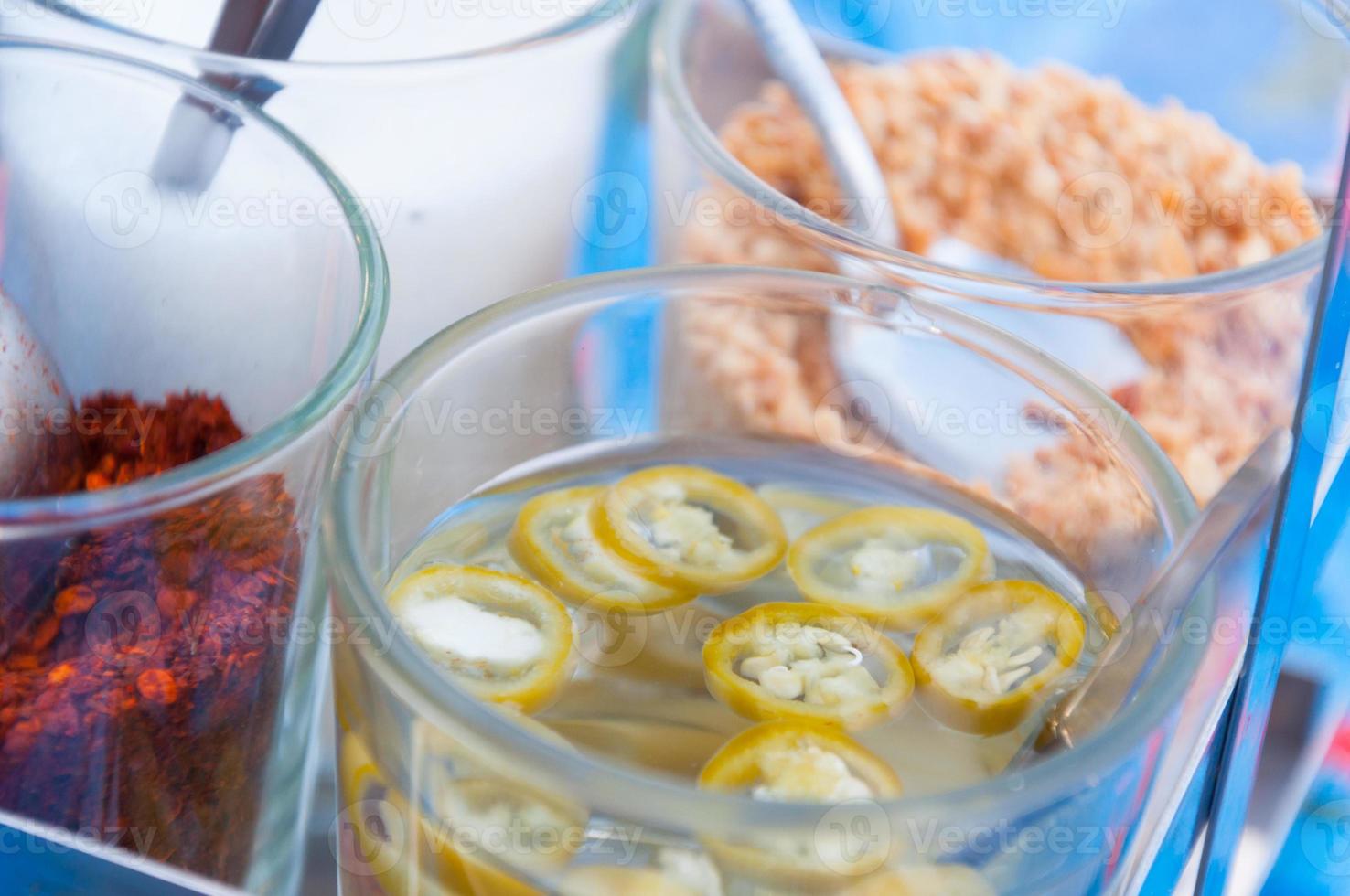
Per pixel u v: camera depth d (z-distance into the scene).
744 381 0.27
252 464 0.24
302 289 0.26
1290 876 0.25
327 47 0.31
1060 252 0.34
